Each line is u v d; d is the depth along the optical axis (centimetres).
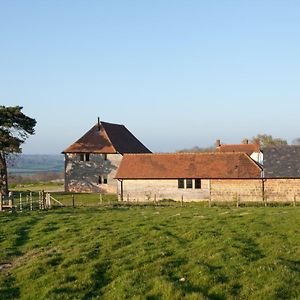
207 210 3528
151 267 1667
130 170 5894
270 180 5422
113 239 2197
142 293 1412
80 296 1439
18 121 6125
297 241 2006
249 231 2280
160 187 5747
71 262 1805
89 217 3086
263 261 1675
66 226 2700
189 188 5647
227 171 5584
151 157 6034
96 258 1866
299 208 3597
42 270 1742
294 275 1491
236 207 4088
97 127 7794
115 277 1612
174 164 5847
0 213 3438
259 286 1420
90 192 7412
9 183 9669
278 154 5675
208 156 5869
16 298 1478
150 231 2370
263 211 3209
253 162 5647
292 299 1308
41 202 4275
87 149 7469
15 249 2194
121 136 8194
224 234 2206
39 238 2409
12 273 1755
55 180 10669
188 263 1691
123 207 4278
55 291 1491
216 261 1695
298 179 5338
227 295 1371
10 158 6600
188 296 1360
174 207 4206
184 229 2386
